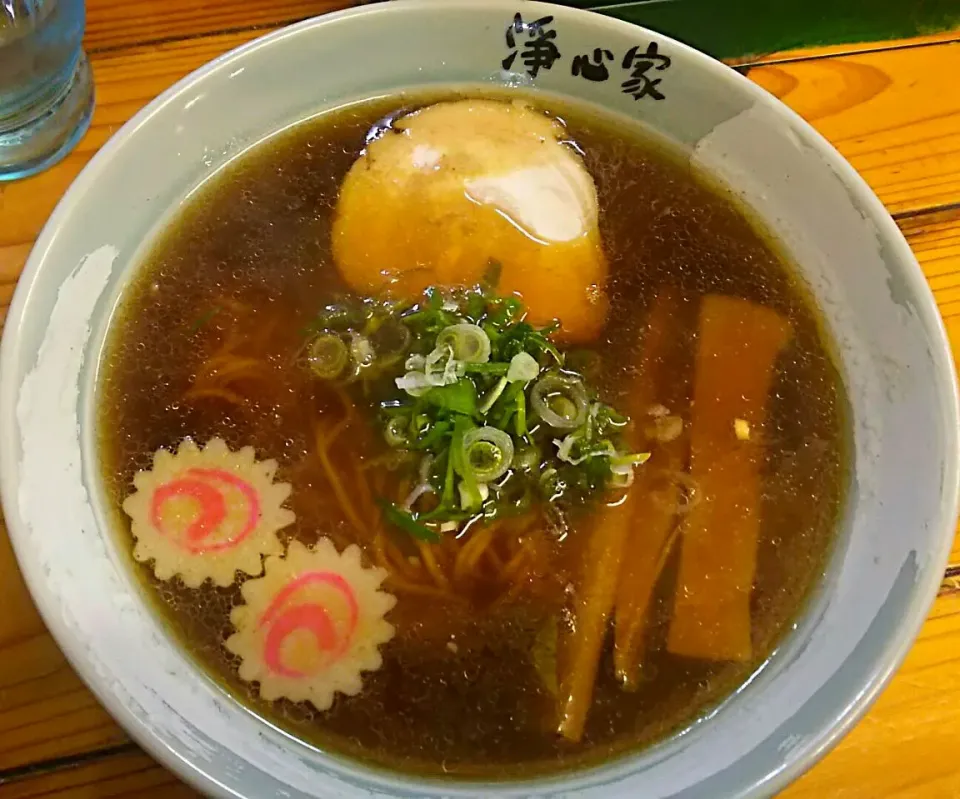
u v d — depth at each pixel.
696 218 0.22
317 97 0.22
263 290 0.21
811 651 0.18
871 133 0.24
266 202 0.22
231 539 0.19
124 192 0.19
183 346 0.20
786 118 0.20
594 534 0.19
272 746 0.17
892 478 0.18
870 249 0.20
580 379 0.20
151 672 0.16
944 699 0.18
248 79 0.21
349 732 0.17
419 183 0.22
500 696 0.18
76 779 0.17
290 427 0.20
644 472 0.20
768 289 0.21
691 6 0.25
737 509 0.19
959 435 0.17
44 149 0.22
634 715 0.18
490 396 0.19
